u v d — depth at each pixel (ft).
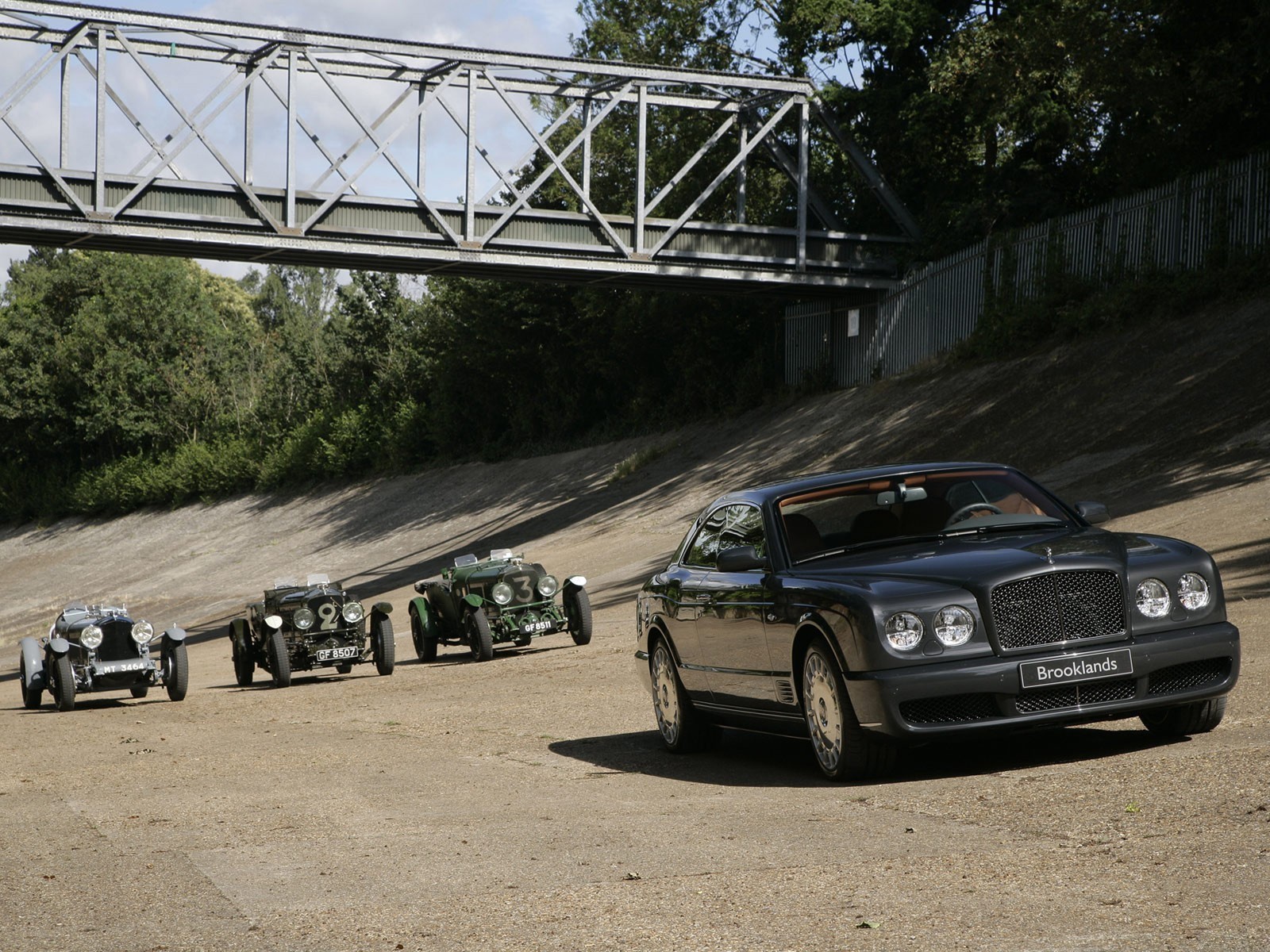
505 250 149.89
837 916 16.33
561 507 170.40
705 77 154.30
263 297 477.77
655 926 16.40
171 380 309.01
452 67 145.48
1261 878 16.57
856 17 162.40
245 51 139.13
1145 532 72.08
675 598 32.37
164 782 33.96
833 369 169.99
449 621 73.82
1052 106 147.54
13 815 29.55
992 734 25.13
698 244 158.61
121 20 132.67
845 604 25.62
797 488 30.37
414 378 246.47
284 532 228.43
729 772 29.40
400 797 28.55
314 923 17.58
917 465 30.91
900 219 168.25
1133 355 113.70
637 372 197.77
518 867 20.34
